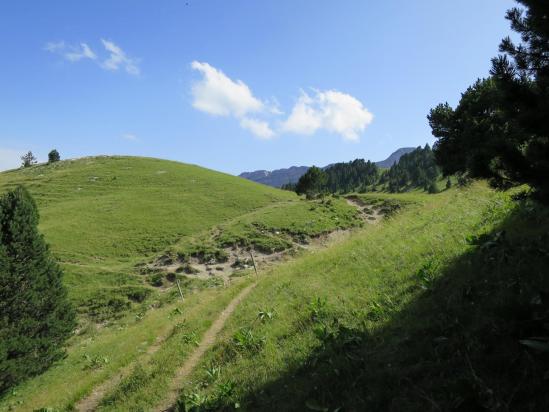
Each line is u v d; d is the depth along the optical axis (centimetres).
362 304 1007
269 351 1005
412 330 713
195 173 11669
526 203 1007
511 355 508
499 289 675
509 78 565
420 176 17912
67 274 5025
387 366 640
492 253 812
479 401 465
